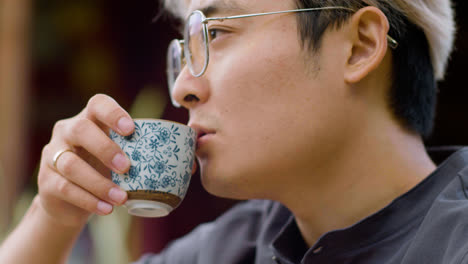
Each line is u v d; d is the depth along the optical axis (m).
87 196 0.99
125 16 4.56
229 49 1.00
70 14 4.54
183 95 1.02
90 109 0.97
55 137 1.07
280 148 0.97
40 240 1.20
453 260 0.79
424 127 1.10
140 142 0.92
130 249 2.57
